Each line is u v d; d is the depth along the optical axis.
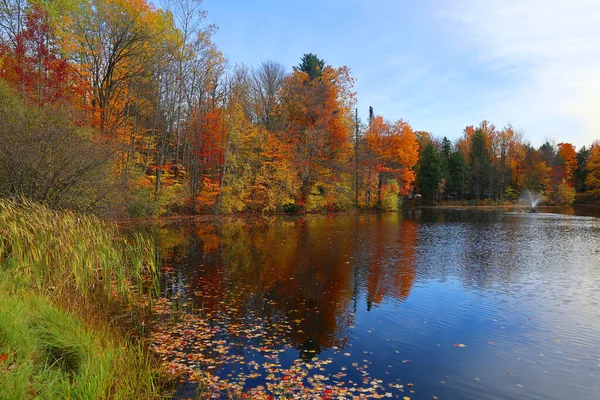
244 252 15.73
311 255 15.40
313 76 46.66
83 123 15.58
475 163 67.62
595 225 29.19
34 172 11.18
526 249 17.81
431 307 9.16
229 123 32.59
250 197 35.31
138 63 26.44
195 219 28.73
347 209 43.50
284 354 6.46
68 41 23.34
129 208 24.56
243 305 9.04
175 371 5.74
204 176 33.81
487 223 30.67
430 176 60.81
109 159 13.64
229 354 6.41
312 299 9.65
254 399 5.01
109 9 24.86
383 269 13.12
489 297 10.02
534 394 5.32
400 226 27.52
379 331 7.61
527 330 7.73
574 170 72.38
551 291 10.62
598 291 10.61
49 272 7.95
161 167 27.78
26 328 4.88
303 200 38.97
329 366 6.05
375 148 45.47
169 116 32.59
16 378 3.68
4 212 8.35
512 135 72.94
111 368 4.95
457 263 14.33
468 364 6.21
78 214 10.53
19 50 18.91
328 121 41.16
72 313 6.39
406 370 5.97
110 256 9.58
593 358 6.48
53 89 18.75
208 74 33.91
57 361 4.66
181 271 12.26
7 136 10.75
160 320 7.89
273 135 37.62
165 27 31.00
